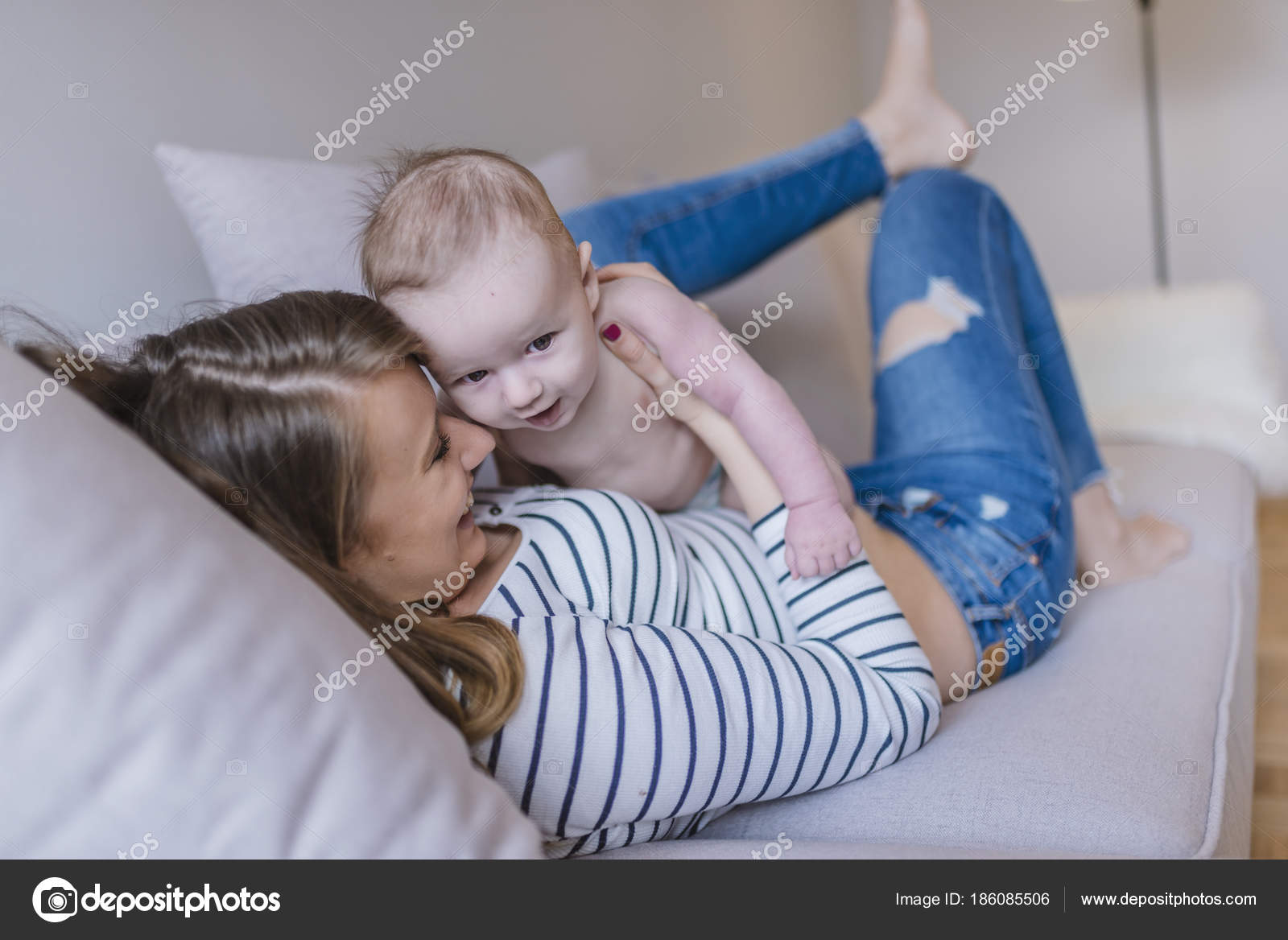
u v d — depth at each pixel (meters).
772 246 1.29
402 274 0.71
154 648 0.43
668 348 0.81
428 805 0.48
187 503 0.47
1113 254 3.17
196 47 1.15
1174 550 1.18
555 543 0.71
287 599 0.48
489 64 1.56
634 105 1.96
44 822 0.42
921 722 0.77
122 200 1.07
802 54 2.76
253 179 1.01
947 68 3.20
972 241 1.15
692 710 0.64
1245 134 2.98
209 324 0.62
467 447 0.68
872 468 1.07
